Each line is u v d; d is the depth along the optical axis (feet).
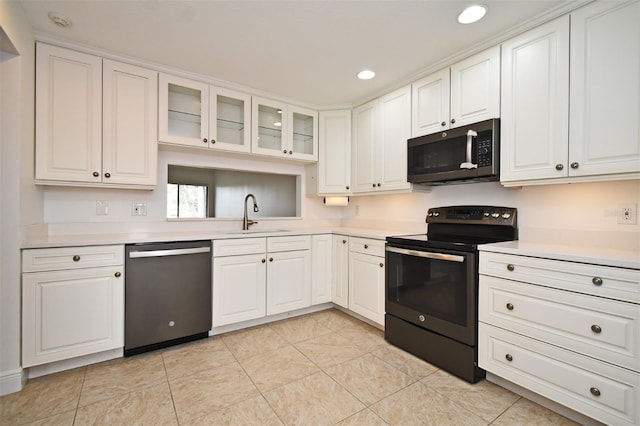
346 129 10.49
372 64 7.66
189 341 7.82
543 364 5.07
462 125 7.06
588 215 5.95
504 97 6.29
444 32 6.29
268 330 8.61
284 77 8.43
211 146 8.60
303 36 6.47
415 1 5.34
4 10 4.81
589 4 5.13
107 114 7.16
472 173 6.75
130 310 6.88
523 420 4.95
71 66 6.75
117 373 6.27
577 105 5.27
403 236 7.89
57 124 6.62
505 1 5.32
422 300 7.00
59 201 7.47
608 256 4.55
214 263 7.99
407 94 8.44
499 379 5.97
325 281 10.01
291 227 11.31
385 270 8.00
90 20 5.92
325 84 8.89
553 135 5.57
